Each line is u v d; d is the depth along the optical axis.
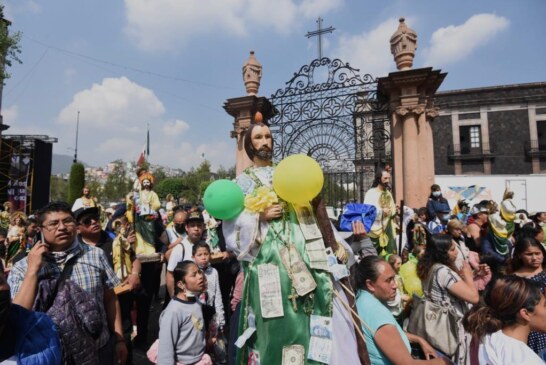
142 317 4.80
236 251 2.14
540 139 27.80
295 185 1.92
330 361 1.85
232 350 2.98
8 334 1.65
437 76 8.88
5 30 11.84
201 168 46.62
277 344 1.90
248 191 2.26
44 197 21.02
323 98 10.02
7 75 12.01
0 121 20.77
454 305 3.13
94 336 2.33
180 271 3.19
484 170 28.50
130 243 4.10
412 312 3.27
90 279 2.38
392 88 9.01
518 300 2.20
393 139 9.02
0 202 19.61
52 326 1.80
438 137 29.73
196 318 3.16
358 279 2.56
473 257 4.78
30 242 5.31
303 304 1.92
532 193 14.21
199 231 4.34
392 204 5.52
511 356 2.10
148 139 20.80
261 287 1.95
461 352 2.97
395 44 9.24
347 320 1.98
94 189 42.81
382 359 2.29
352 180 9.55
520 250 3.68
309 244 2.00
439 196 7.80
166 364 2.94
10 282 2.30
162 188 41.19
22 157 20.20
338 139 9.78
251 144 2.46
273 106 10.66
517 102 27.77
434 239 3.30
